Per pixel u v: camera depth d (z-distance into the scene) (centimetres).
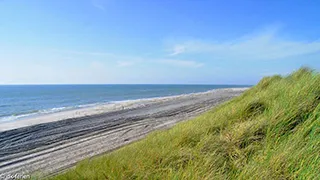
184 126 620
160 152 390
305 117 376
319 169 248
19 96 5772
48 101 4153
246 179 264
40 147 960
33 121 1772
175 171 316
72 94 6675
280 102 473
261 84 1025
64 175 392
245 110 529
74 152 863
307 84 487
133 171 337
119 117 1678
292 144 303
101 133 1178
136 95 5925
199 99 2942
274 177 257
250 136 375
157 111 1931
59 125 1433
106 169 362
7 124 1650
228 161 330
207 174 286
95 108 2600
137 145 547
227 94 3769
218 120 514
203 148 378
